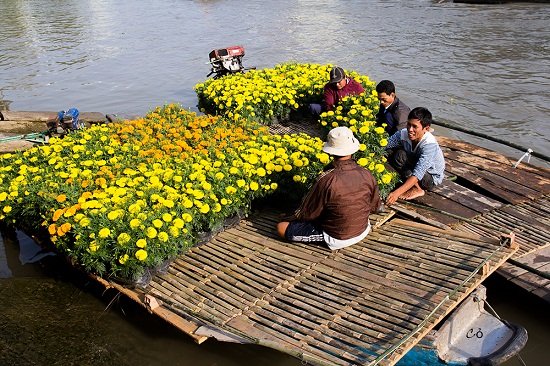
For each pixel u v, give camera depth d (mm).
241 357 4629
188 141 6824
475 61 14016
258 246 4953
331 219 4629
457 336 4277
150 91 12969
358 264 4551
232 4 28172
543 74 12586
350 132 4531
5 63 16375
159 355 4676
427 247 4641
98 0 32719
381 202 5375
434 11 22297
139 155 6262
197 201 4941
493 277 5137
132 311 5168
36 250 6223
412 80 12656
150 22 23516
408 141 5996
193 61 15758
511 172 6637
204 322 4113
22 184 5562
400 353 3580
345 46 16719
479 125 9797
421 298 4047
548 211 5746
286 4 26859
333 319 3973
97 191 5137
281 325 4000
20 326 5027
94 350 4734
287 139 6305
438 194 6000
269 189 5496
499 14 20562
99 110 11711
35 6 30578
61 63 16141
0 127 10188
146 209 4805
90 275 4871
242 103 7883
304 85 8625
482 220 5551
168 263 4789
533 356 4590
